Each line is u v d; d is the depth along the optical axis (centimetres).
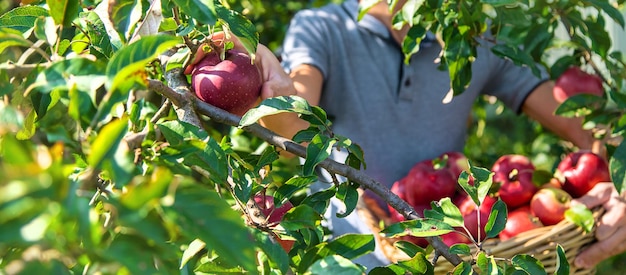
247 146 213
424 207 188
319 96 193
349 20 198
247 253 80
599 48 195
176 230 89
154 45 89
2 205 66
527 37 197
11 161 75
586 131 210
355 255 108
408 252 127
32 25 129
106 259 76
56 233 72
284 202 121
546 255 169
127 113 122
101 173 103
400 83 200
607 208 180
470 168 132
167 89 122
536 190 186
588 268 180
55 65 93
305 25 199
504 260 124
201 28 136
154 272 75
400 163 204
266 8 308
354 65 199
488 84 220
